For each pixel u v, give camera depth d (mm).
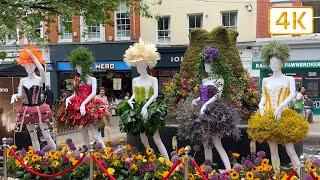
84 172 8297
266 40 27438
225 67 8562
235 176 7055
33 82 10156
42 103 10297
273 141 8039
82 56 9875
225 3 28922
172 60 29281
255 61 27500
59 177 8508
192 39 11977
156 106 8938
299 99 18422
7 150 8539
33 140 10195
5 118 11164
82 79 9945
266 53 8258
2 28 13062
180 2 29984
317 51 26656
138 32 30750
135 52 9172
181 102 9133
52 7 14406
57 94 31047
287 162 9266
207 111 8305
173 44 30219
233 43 12414
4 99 11219
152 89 9188
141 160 8117
